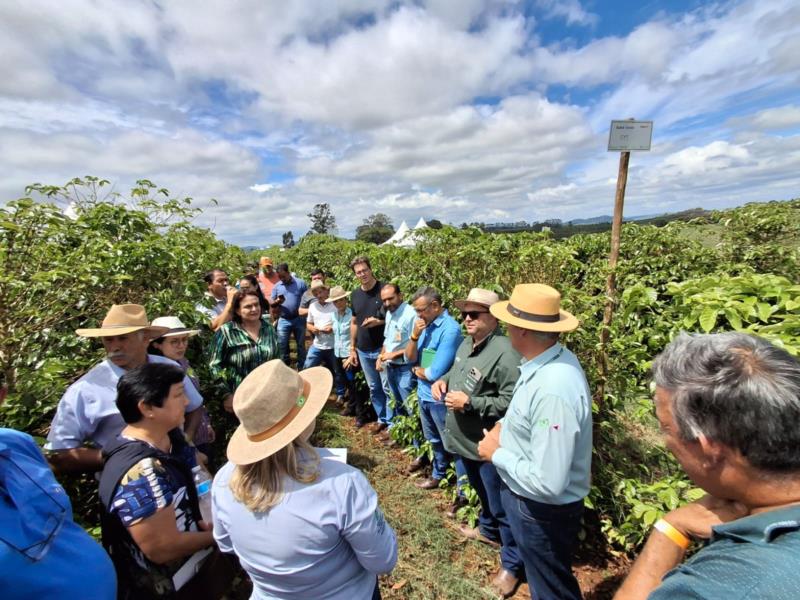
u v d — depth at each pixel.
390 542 1.33
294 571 1.17
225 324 3.46
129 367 2.27
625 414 2.79
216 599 1.81
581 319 2.61
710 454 0.78
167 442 1.81
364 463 4.00
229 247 7.83
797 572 0.57
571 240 6.23
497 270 4.02
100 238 3.15
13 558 1.11
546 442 1.62
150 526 1.50
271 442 1.15
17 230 2.34
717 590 0.63
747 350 0.78
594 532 2.68
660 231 5.19
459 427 2.49
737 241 4.58
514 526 1.92
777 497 0.72
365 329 4.48
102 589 1.33
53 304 2.45
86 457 2.01
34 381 2.18
